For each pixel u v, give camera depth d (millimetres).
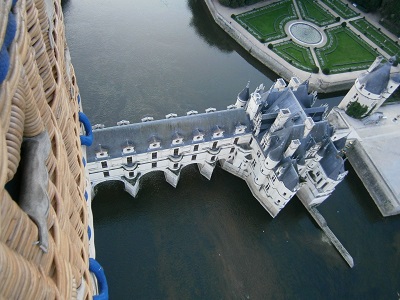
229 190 87750
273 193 79500
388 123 106125
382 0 139125
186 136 76312
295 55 123062
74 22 120938
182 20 132625
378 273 81812
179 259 76688
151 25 127062
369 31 136750
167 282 73625
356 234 87875
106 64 110438
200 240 79750
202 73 116000
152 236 78688
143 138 73188
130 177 79062
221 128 78188
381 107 110312
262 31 129125
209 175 87500
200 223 82000
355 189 97375
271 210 84125
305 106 83812
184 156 80125
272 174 77125
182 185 86500
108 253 75312
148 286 72688
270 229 83438
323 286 77812
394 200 90062
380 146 99875
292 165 72938
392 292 79812
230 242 80500
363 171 97750
